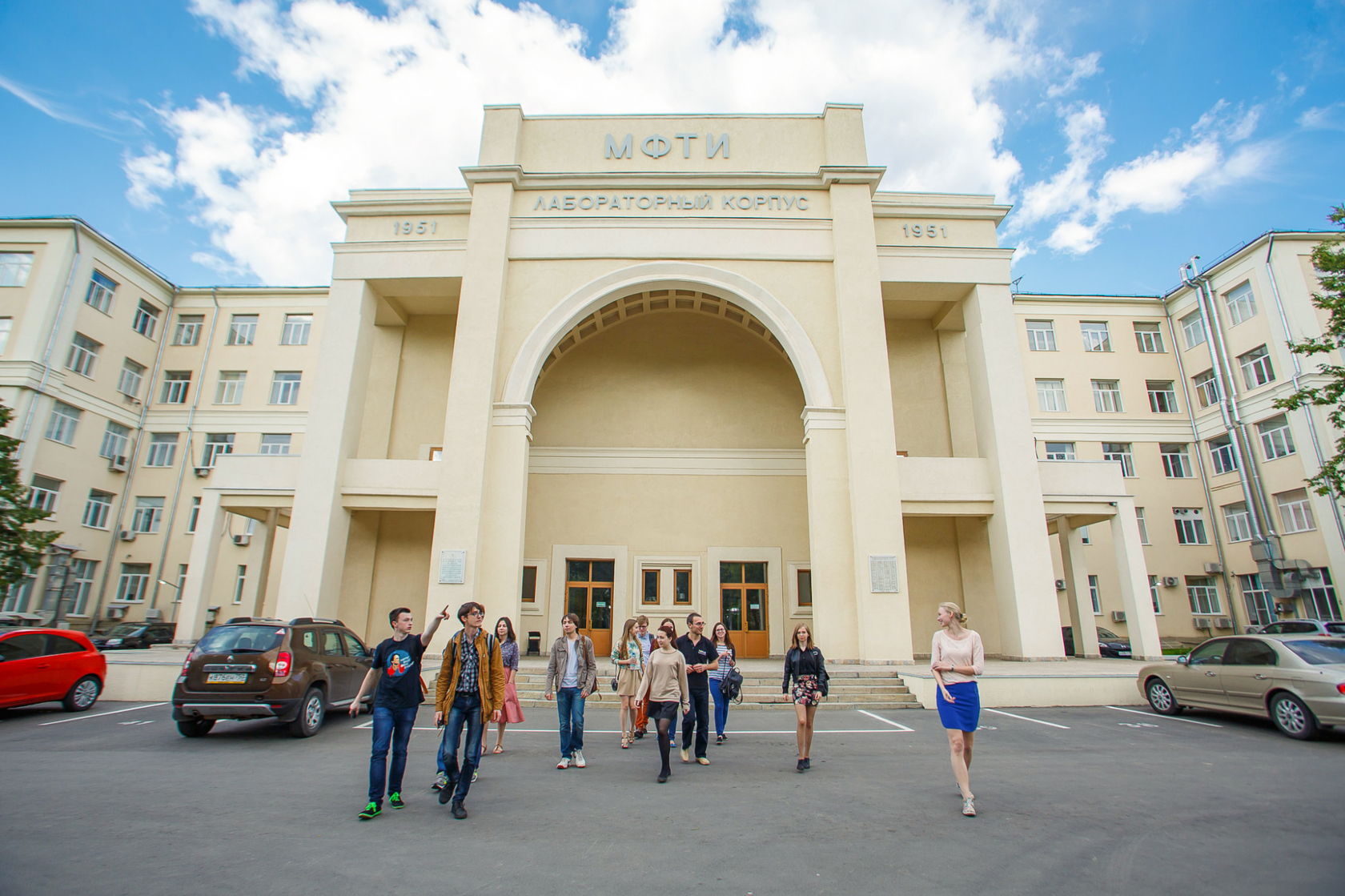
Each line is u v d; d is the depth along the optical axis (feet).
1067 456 92.48
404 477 55.42
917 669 44.47
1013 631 53.11
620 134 61.21
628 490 68.03
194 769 22.86
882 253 60.13
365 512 61.98
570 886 13.05
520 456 52.80
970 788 20.56
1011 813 17.83
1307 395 55.06
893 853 14.84
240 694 27.68
